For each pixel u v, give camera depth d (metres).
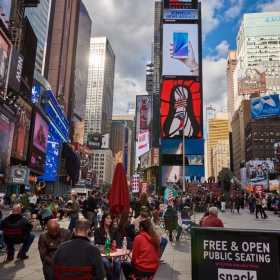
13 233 8.56
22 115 54.12
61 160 97.94
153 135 177.75
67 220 21.42
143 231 5.67
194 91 79.25
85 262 3.98
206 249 3.92
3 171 42.66
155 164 130.50
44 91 97.56
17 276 7.12
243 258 3.77
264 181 87.25
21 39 59.50
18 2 56.12
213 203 35.50
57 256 4.04
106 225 6.86
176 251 10.41
